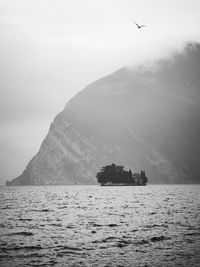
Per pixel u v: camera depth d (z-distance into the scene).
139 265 33.44
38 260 35.50
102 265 33.50
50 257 36.66
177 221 63.66
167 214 76.00
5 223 62.81
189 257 36.28
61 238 47.03
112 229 54.47
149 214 76.38
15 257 36.78
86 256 36.97
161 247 40.97
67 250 39.78
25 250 39.94
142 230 53.22
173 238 46.38
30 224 61.16
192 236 47.78
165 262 34.38
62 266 33.31
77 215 76.00
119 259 35.62
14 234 50.47
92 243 43.53
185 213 77.81
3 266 33.38
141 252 38.56
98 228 55.66
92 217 71.62
